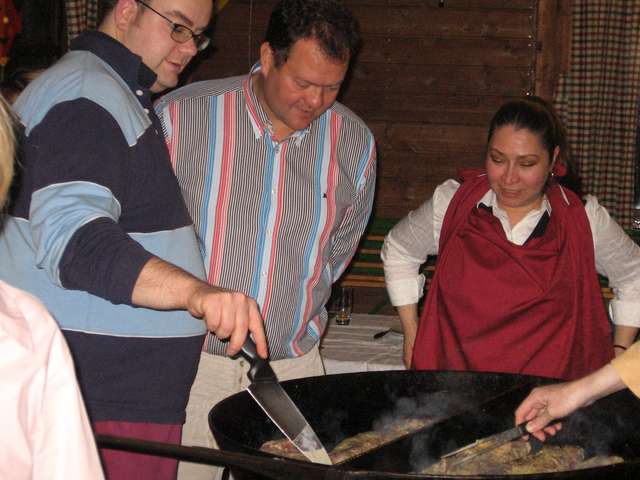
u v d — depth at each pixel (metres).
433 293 2.10
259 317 1.20
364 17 4.73
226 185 1.89
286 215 1.92
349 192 2.02
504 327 2.02
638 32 4.57
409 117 4.77
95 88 1.37
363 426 1.66
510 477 1.14
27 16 4.78
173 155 1.88
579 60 4.60
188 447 1.05
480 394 1.68
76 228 1.23
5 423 0.80
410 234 2.21
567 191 2.08
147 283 1.20
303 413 1.60
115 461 1.46
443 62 4.70
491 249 2.04
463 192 2.11
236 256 1.90
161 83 1.60
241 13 4.75
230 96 1.91
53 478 0.82
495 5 4.64
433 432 1.44
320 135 1.97
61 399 0.83
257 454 1.21
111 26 1.56
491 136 2.00
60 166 1.30
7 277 1.39
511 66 4.67
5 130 0.81
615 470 1.19
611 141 4.65
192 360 1.54
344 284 3.95
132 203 1.43
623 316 2.17
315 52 1.73
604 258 2.13
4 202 0.87
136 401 1.47
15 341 0.82
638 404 1.55
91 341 1.41
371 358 2.36
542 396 1.47
